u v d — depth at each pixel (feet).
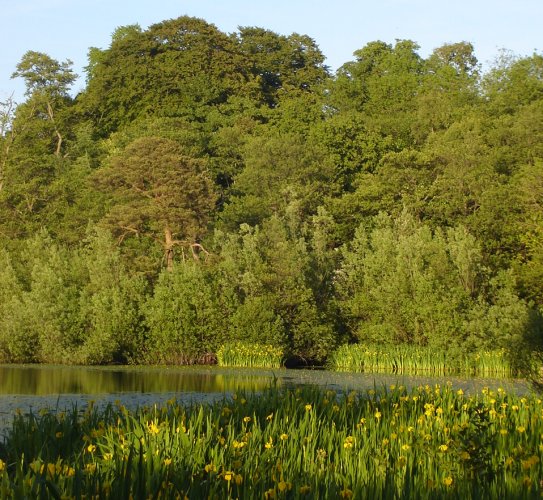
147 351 148.87
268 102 305.32
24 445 45.37
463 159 196.95
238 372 129.70
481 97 259.39
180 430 41.37
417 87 284.00
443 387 59.21
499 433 46.32
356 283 160.86
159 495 33.09
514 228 175.11
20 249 174.81
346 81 290.97
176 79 274.77
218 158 238.07
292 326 153.99
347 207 202.59
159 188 175.63
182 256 174.29
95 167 239.50
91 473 34.73
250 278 153.07
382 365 144.25
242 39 322.34
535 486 37.78
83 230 193.36
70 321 146.20
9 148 219.82
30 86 282.36
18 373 123.44
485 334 140.26
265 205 205.16
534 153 203.31
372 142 237.45
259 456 40.42
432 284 146.10
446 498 35.65
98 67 293.43
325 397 56.13
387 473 37.60
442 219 194.80
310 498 34.14
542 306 137.80
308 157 219.41
